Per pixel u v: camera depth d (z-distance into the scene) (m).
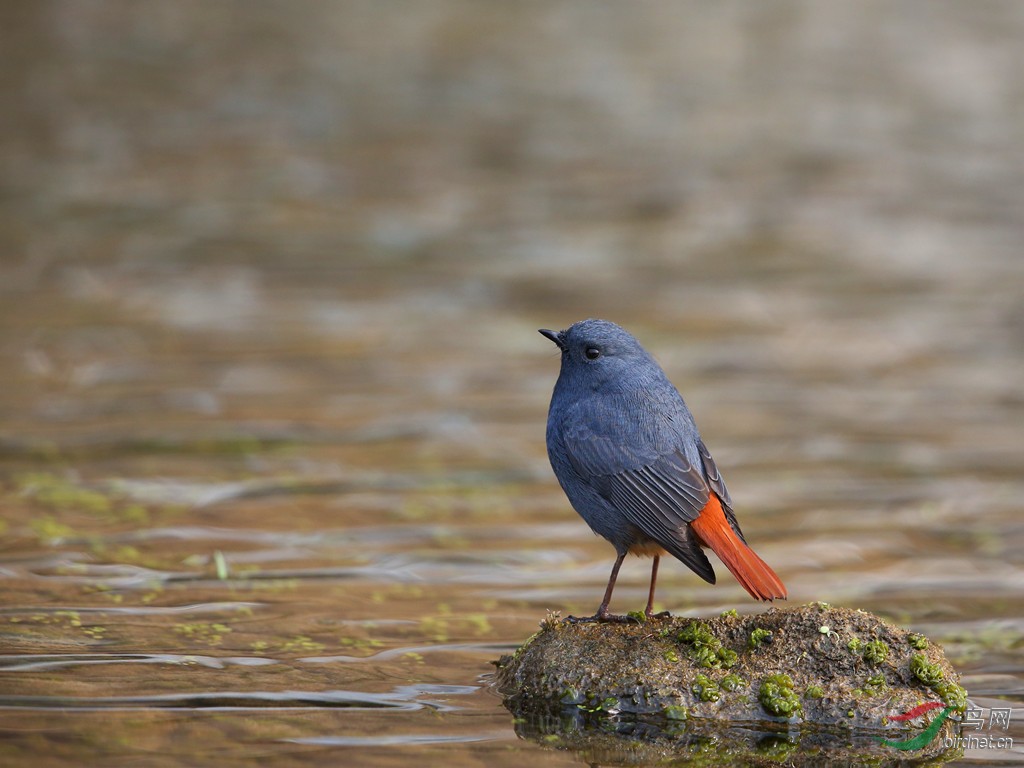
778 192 25.53
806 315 18.30
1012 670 8.41
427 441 13.40
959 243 22.23
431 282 19.59
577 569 10.38
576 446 7.98
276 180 25.52
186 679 7.63
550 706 7.46
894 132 30.31
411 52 37.09
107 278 19.30
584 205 24.45
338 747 6.78
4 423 13.27
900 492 12.29
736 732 7.23
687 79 34.97
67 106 30.66
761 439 13.74
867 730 7.25
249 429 13.42
